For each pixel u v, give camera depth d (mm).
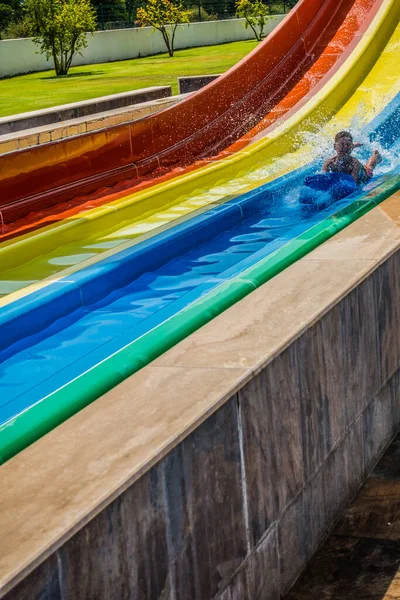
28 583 1903
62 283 5719
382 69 12664
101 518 2133
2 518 2064
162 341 3686
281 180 9094
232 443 2727
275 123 11344
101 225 7637
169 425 2475
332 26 13625
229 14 36938
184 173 9609
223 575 2695
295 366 3176
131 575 2252
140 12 30438
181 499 2459
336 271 3930
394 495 3754
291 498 3152
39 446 2416
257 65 12133
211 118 11164
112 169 9523
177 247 6855
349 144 8445
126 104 14219
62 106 13258
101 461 2299
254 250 6938
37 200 8289
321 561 3279
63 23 26766
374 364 4027
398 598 2969
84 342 5082
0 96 21703
